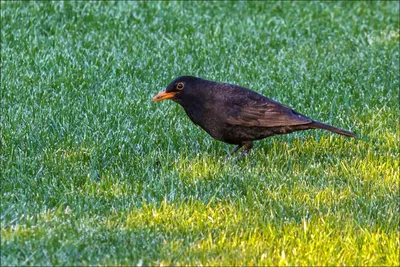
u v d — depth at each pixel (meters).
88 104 13.50
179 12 18.36
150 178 11.20
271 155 12.09
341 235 9.71
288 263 8.93
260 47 17.00
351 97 14.57
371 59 16.61
